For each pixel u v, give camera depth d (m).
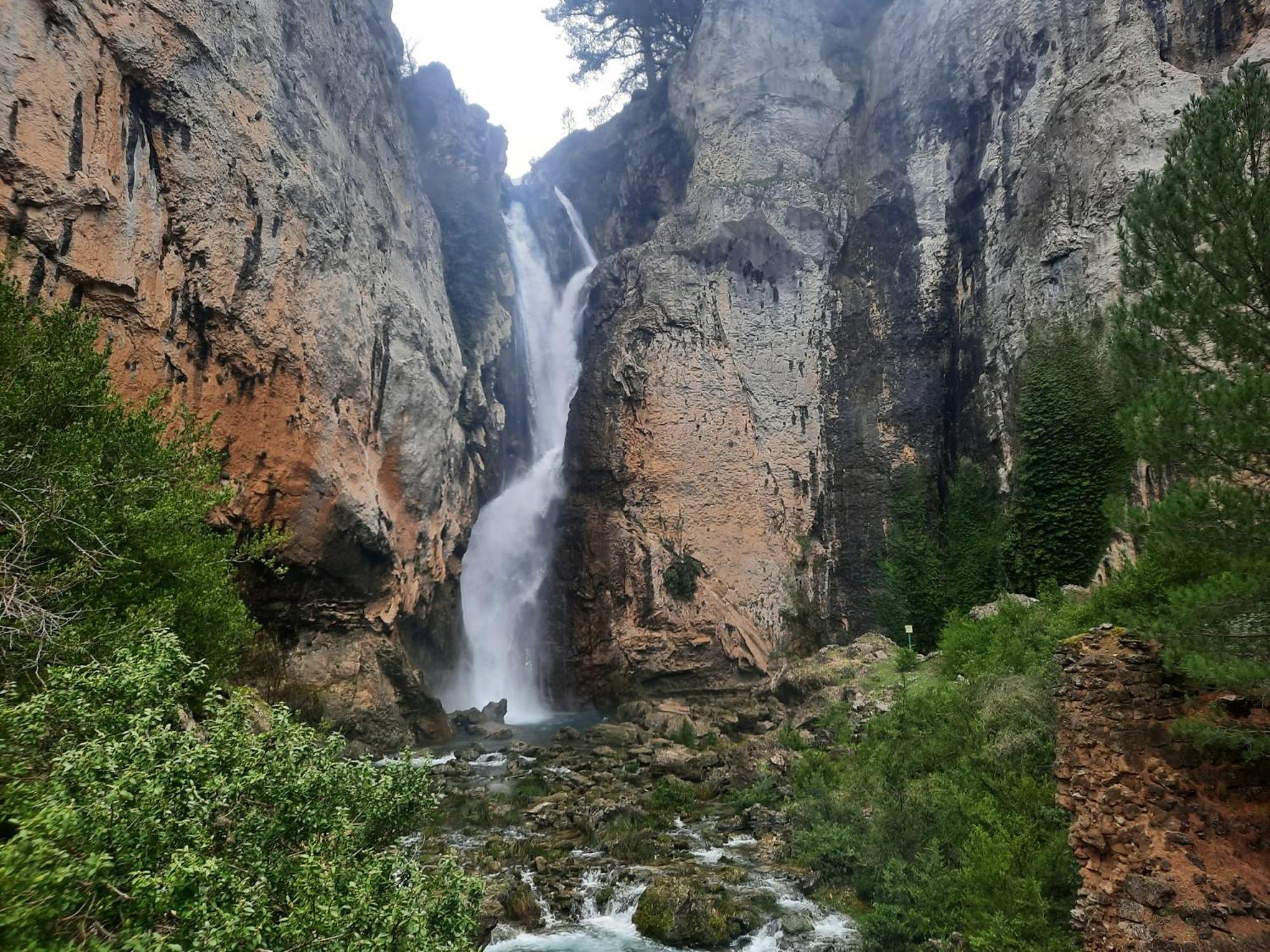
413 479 28.30
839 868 12.04
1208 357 8.20
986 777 11.04
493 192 43.53
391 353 28.39
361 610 25.56
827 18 39.56
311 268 24.39
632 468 34.22
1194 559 8.43
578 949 10.92
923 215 32.84
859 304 33.69
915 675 19.80
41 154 16.25
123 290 18.00
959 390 30.12
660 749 22.83
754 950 10.70
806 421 33.44
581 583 34.16
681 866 13.33
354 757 22.08
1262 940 6.25
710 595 32.16
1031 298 26.42
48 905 4.19
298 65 26.08
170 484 11.48
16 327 10.17
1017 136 29.08
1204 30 25.08
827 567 31.61
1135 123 24.50
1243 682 6.43
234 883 4.66
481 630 35.19
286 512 22.73
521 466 39.44
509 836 15.38
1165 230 8.48
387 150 33.19
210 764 5.18
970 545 27.52
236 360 21.44
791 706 25.55
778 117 37.25
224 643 11.19
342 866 5.34
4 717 5.32
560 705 34.00
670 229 36.97
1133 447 8.00
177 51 20.06
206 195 20.70
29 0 16.30
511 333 40.12
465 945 5.58
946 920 9.34
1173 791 7.23
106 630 8.20
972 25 32.41
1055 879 8.60
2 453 8.63
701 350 34.84
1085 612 12.75
